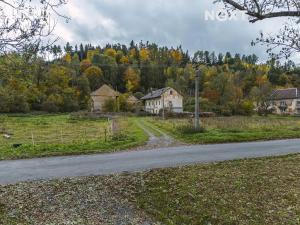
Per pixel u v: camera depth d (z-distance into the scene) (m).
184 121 44.41
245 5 6.92
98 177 11.89
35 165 15.34
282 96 88.06
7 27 5.79
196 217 7.73
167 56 134.75
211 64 137.12
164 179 11.27
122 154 18.30
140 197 9.39
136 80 118.12
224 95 79.69
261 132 27.55
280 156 15.75
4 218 7.80
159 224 7.42
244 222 7.32
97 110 81.38
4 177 12.54
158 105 81.44
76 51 142.62
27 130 39.41
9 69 5.96
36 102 73.56
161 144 22.66
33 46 6.03
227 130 28.83
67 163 15.66
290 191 9.39
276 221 7.32
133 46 147.75
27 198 9.44
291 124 37.41
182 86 99.62
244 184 10.24
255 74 92.50
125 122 49.31
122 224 7.44
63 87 81.25
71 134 33.38
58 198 9.41
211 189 9.83
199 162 14.82
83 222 7.54
